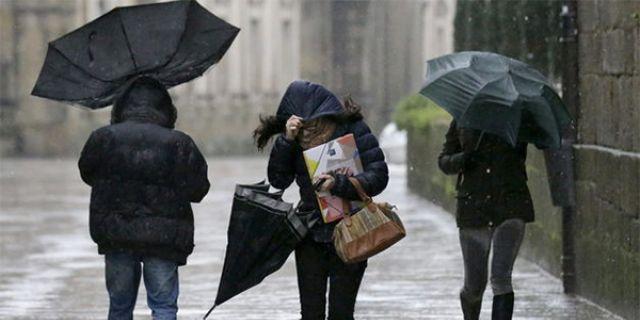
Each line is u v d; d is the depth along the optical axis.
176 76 20.77
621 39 27.11
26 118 152.00
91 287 33.34
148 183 19.94
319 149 19.08
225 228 50.28
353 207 19.16
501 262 22.03
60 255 41.22
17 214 58.72
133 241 19.83
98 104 20.78
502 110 21.23
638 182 25.23
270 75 164.62
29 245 44.41
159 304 20.22
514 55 43.78
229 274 19.38
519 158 22.11
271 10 164.50
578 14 30.97
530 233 37.53
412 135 71.56
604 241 28.02
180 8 20.50
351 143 19.16
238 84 161.62
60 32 154.62
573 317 27.20
